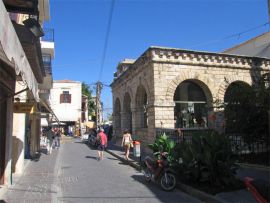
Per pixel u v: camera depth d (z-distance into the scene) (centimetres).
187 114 2172
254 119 1441
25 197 966
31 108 1253
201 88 2217
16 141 1394
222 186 998
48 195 998
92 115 6819
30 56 1098
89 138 3603
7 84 1031
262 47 2602
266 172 1235
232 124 1519
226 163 1007
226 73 2211
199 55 2144
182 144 1159
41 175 1384
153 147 1267
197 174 1045
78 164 1792
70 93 5600
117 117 3241
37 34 978
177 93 2167
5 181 1105
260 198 532
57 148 2916
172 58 2088
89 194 1020
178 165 1123
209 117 2166
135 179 1295
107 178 1322
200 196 959
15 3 966
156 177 1101
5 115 1114
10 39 518
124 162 1869
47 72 2577
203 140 1059
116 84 3138
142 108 2462
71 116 5559
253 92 1453
